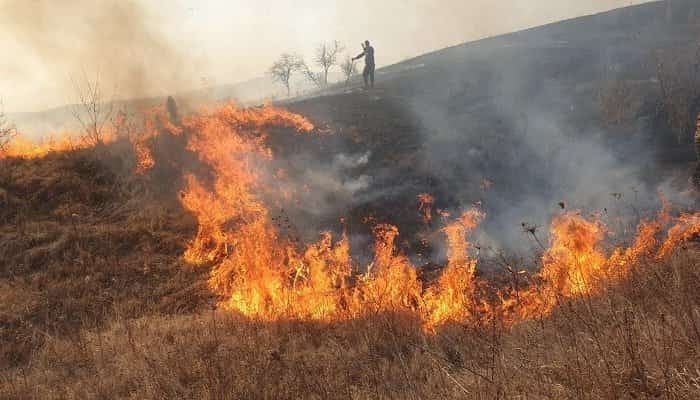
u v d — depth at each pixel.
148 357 6.32
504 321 6.05
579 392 3.21
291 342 6.66
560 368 3.67
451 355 5.40
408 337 6.20
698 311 3.88
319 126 19.33
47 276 10.51
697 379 2.88
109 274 10.75
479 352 5.02
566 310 5.22
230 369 5.60
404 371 4.94
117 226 12.60
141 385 5.68
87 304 9.60
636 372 3.22
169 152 15.98
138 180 14.62
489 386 3.75
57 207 13.12
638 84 22.69
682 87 20.19
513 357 4.36
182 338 7.11
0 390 6.05
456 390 4.03
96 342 7.42
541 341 4.62
